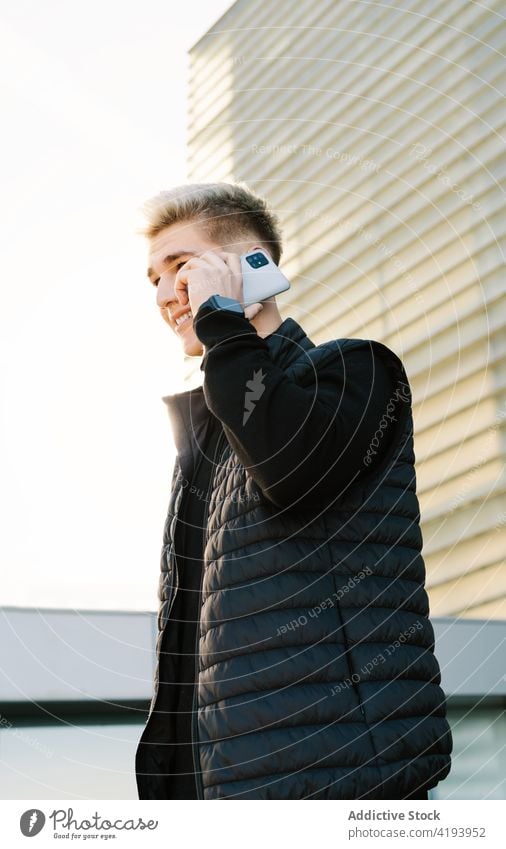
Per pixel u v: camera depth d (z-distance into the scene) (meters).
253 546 0.82
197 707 0.83
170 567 0.93
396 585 0.84
